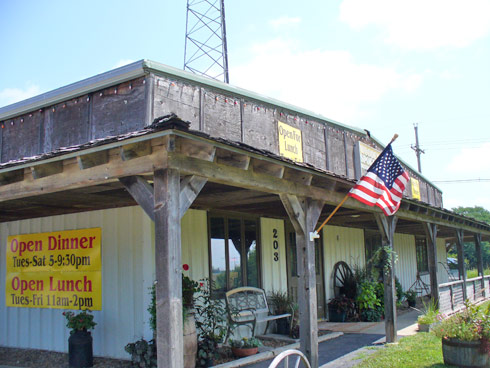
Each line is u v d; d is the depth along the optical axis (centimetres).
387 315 895
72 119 887
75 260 883
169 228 433
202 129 876
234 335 912
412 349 809
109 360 796
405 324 1133
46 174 543
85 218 884
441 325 766
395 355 765
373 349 833
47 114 938
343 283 1305
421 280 1875
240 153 504
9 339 959
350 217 1195
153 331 739
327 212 1067
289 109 1159
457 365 680
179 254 441
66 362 805
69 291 883
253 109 1036
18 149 982
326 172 664
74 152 485
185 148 451
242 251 995
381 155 725
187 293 722
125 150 456
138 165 462
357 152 1480
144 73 783
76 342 763
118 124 808
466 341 677
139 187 466
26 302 942
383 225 920
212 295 888
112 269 834
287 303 1002
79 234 885
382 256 907
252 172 561
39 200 716
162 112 797
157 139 449
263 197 763
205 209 906
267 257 1065
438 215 1235
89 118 856
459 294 1323
